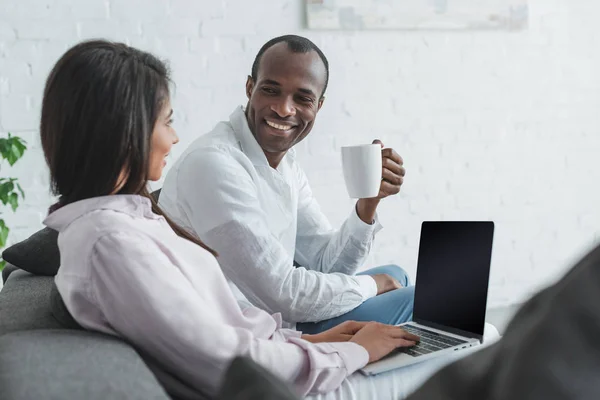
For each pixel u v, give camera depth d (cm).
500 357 25
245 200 141
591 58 331
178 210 147
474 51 312
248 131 159
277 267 139
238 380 32
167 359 89
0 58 252
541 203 325
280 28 283
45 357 72
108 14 262
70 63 90
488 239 130
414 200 306
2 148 225
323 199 291
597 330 22
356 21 291
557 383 21
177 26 271
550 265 328
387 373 108
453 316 134
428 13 301
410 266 306
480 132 314
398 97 301
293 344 100
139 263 86
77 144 90
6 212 253
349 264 175
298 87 155
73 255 88
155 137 96
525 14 317
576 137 330
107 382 65
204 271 99
